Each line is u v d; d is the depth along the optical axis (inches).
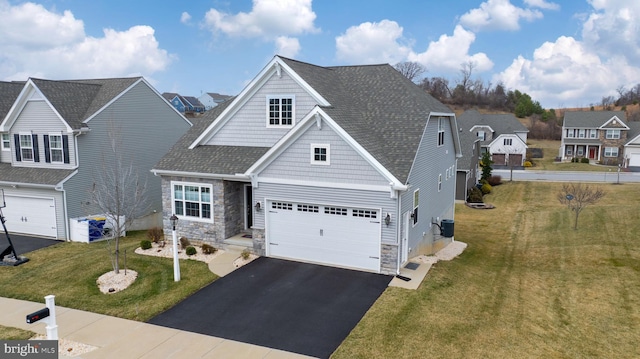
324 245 643.5
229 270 621.0
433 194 794.2
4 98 1040.2
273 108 733.3
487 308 514.9
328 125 602.2
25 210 880.9
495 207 1344.7
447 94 4505.4
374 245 609.0
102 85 1001.5
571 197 1024.9
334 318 470.9
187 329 448.8
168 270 620.1
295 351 403.9
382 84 779.4
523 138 2486.5
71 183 853.2
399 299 518.0
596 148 2448.3
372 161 578.2
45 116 873.5
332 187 617.0
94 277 592.4
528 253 816.3
